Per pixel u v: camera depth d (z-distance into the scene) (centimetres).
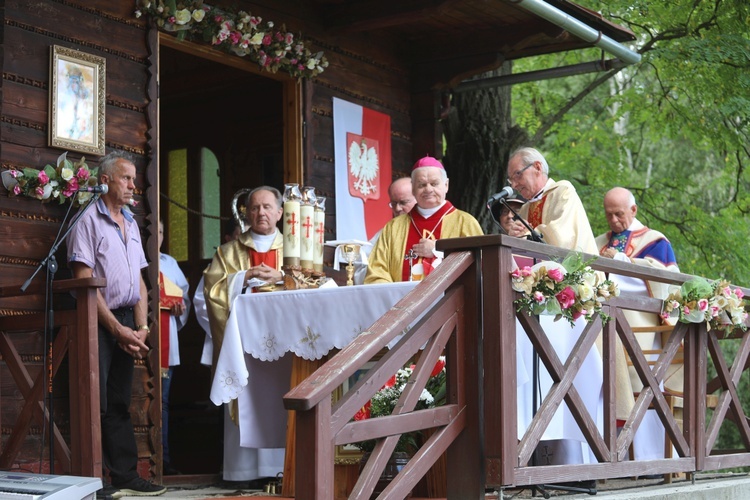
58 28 638
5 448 544
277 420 577
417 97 938
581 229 598
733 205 1485
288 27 816
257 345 546
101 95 652
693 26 1238
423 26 898
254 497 541
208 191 1004
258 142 977
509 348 427
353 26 831
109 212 594
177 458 952
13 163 605
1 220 594
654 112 1449
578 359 475
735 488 590
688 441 576
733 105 1205
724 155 1472
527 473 432
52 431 514
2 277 591
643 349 675
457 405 421
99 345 570
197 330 1004
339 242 625
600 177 1598
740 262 1508
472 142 1063
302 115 827
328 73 855
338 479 522
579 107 1719
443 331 418
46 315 518
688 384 582
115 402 586
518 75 962
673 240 1528
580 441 520
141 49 688
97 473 504
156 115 688
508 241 429
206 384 997
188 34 735
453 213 620
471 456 422
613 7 1269
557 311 443
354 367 362
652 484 635
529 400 510
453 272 419
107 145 660
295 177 825
